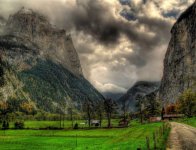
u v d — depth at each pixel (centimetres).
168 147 3856
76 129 16512
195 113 17425
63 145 9062
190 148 3722
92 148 5391
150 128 8806
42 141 10731
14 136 13550
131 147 4156
